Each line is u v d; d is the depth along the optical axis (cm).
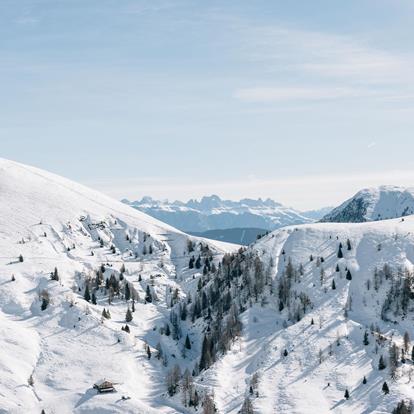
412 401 19012
